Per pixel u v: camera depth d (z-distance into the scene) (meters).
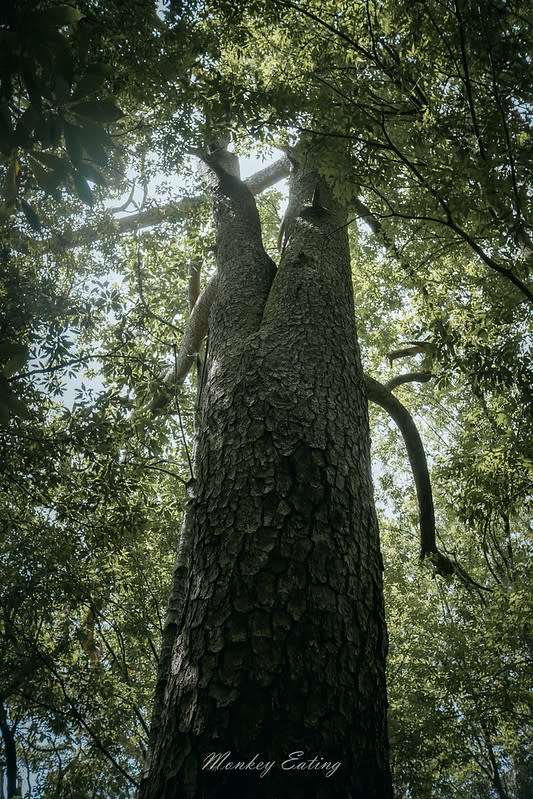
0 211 1.65
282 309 3.40
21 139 1.37
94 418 4.86
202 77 4.11
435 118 3.22
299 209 4.68
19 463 4.95
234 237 4.50
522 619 8.12
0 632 6.34
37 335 4.65
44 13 1.26
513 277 3.09
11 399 1.64
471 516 5.96
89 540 6.27
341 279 3.85
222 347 3.35
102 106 1.35
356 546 2.34
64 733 6.58
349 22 4.11
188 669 2.01
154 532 7.45
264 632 1.97
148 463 5.66
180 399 6.60
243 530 2.27
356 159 3.20
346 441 2.70
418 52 3.55
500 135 3.27
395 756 8.34
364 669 2.04
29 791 7.13
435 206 3.10
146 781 1.93
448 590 12.40
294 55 4.80
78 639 7.03
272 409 2.69
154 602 7.66
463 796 13.69
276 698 1.83
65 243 6.00
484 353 4.73
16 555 6.12
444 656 9.13
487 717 8.38
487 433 8.93
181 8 3.91
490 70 3.27
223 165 5.96
